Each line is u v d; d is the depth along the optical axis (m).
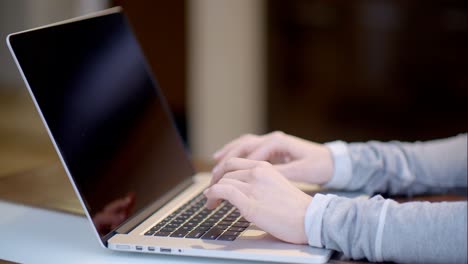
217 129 3.99
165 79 3.54
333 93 4.25
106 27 1.38
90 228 1.25
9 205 1.38
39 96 1.12
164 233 1.16
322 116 4.29
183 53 3.58
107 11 1.41
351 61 4.18
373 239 1.05
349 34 4.15
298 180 1.37
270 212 1.10
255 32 4.16
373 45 4.12
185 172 1.47
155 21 3.39
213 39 3.84
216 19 3.82
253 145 1.42
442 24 3.97
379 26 4.08
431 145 1.47
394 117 4.18
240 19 4.02
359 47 4.14
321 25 4.19
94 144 1.21
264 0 4.17
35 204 1.37
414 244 1.04
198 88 3.75
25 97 2.52
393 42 4.08
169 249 1.10
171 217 1.25
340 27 4.16
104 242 1.12
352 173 1.39
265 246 1.09
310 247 1.09
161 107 1.48
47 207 1.35
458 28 3.95
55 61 1.19
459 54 3.98
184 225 1.20
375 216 1.07
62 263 1.10
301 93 4.29
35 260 1.12
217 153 1.46
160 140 1.42
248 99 4.18
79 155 1.16
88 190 1.15
